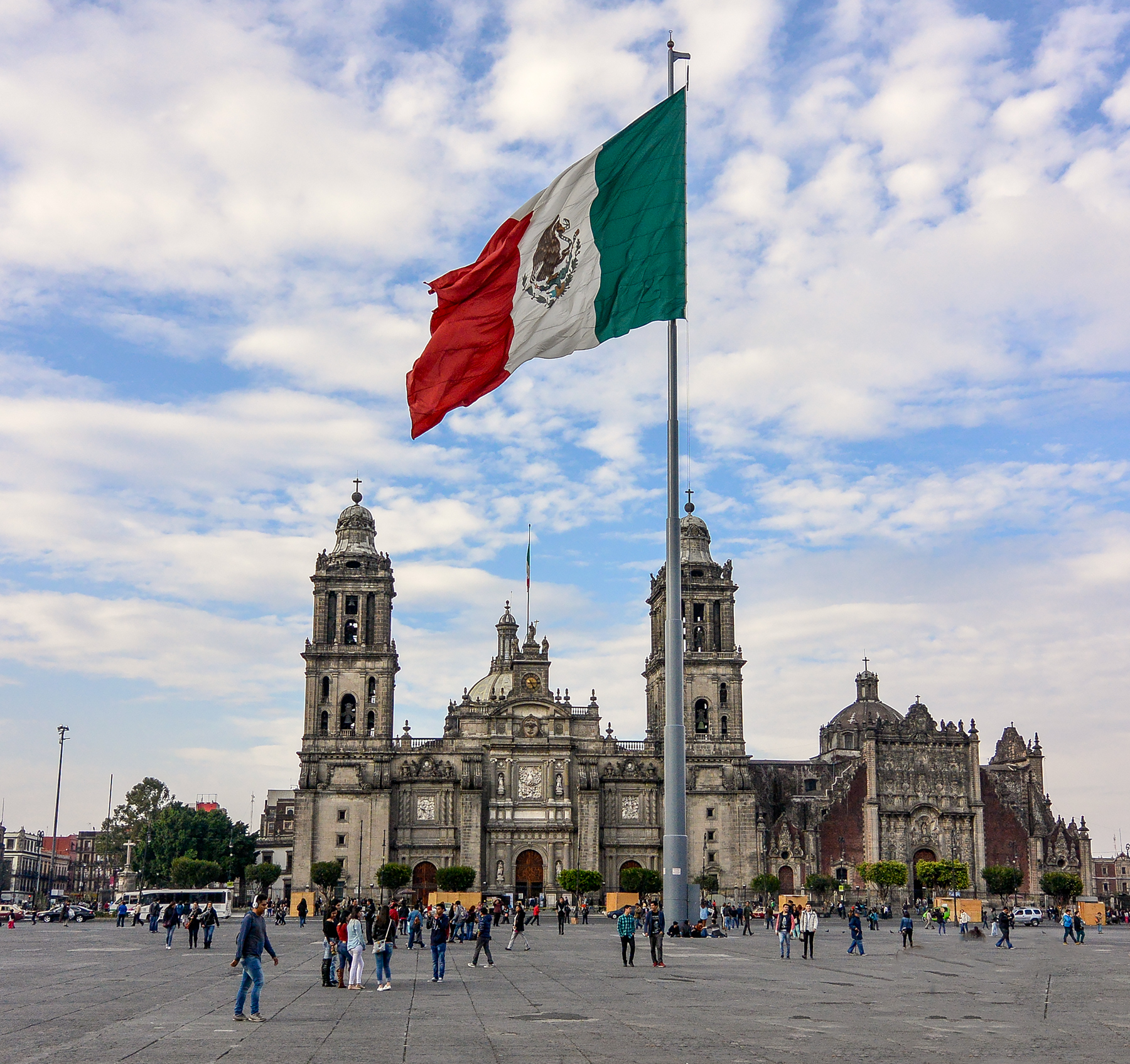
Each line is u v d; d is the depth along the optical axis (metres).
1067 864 186.25
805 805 191.00
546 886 180.50
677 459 54.88
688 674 190.12
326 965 50.47
